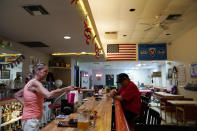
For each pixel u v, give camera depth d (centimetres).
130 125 279
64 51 609
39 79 215
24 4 238
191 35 634
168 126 111
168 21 546
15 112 371
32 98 199
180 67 730
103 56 725
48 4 238
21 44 484
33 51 559
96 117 198
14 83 427
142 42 828
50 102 449
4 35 391
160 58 831
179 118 617
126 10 469
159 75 1435
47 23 315
